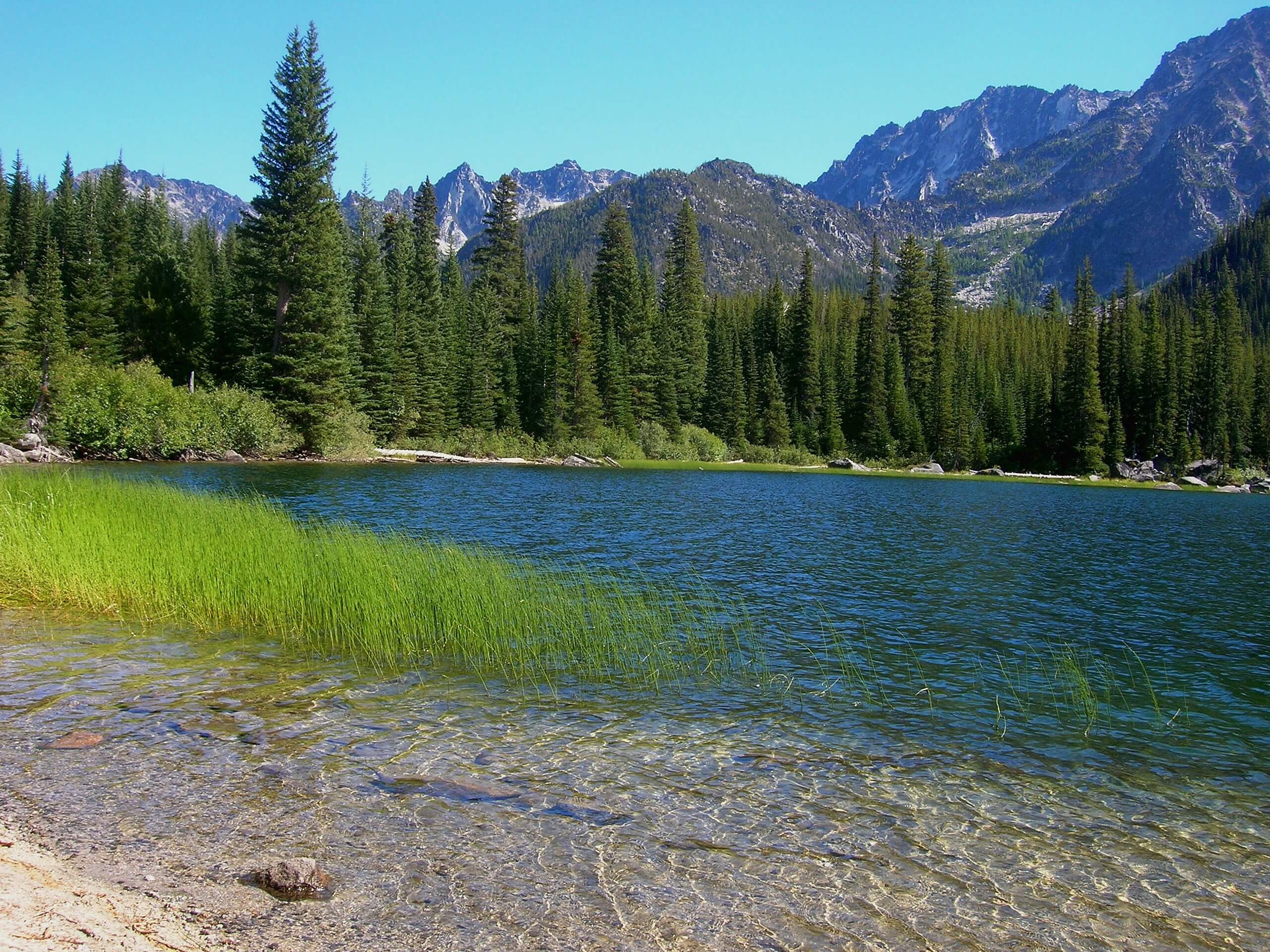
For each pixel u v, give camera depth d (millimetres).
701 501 44500
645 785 8188
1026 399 115938
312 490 38656
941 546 28516
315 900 5875
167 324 75250
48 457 50156
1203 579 23266
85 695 9961
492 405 89125
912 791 8414
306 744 8766
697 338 112750
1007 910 6273
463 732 9406
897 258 118250
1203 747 10109
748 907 6113
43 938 5082
